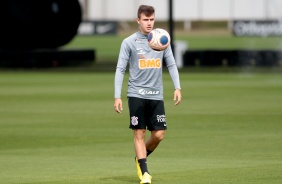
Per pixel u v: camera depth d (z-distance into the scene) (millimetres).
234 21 141125
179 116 45000
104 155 32656
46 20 91438
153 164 30281
